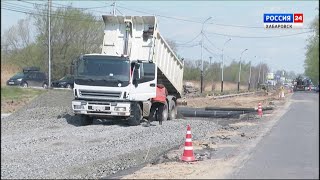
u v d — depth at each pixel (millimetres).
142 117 70938
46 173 36594
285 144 49656
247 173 36406
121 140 53812
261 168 38375
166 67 79375
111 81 64812
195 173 37000
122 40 73688
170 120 81062
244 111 114125
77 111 65438
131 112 66562
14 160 40875
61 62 194000
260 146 51344
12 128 62688
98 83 65062
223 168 38938
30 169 37625
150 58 72438
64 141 51438
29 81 147500
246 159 43312
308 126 67688
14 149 46250
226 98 192250
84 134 56875
